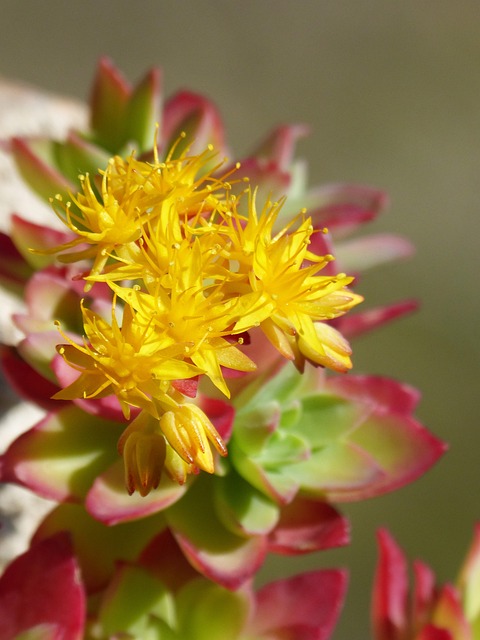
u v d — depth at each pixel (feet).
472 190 1.80
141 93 0.74
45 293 0.67
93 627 0.64
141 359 0.60
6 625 0.61
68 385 0.63
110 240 0.62
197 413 0.60
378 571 0.68
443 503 1.29
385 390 0.70
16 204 0.88
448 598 0.67
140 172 0.64
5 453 0.65
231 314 0.61
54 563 0.62
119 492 0.63
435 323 1.51
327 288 0.62
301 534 0.66
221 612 0.65
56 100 0.96
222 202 0.64
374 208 0.77
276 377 0.66
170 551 0.66
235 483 0.66
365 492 0.66
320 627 0.64
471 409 1.40
